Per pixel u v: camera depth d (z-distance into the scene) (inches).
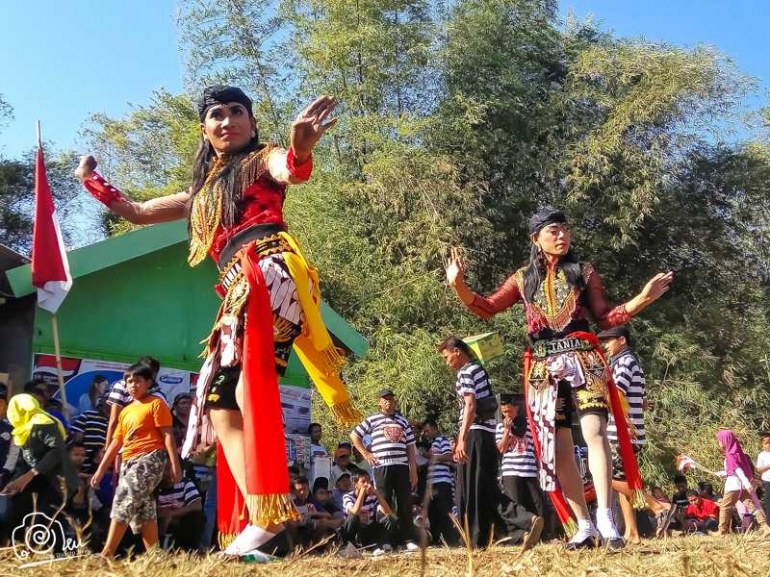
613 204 806.5
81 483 273.1
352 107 798.5
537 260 199.8
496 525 309.7
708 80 792.9
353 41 788.6
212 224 145.6
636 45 839.7
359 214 756.6
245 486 135.2
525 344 724.7
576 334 194.5
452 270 196.9
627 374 278.7
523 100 828.0
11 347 379.9
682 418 722.8
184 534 314.7
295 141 132.0
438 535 359.3
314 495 392.5
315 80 813.2
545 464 192.9
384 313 703.7
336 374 154.3
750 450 701.3
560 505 192.7
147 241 406.9
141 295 415.8
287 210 722.8
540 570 124.9
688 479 693.3
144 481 261.3
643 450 675.4
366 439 372.5
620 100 816.9
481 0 847.7
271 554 137.7
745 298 906.7
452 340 311.0
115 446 269.4
